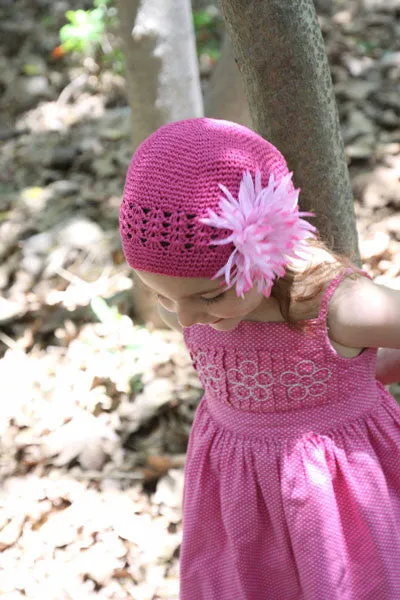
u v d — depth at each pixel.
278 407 1.52
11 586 2.14
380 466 1.55
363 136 3.43
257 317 1.47
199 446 1.66
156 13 2.41
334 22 4.30
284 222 1.24
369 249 2.86
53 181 3.68
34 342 2.90
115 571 2.15
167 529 2.25
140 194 1.25
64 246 3.19
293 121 1.50
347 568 1.57
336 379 1.48
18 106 4.28
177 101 2.55
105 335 2.77
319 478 1.51
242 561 1.63
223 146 1.25
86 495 2.36
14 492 2.38
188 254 1.24
